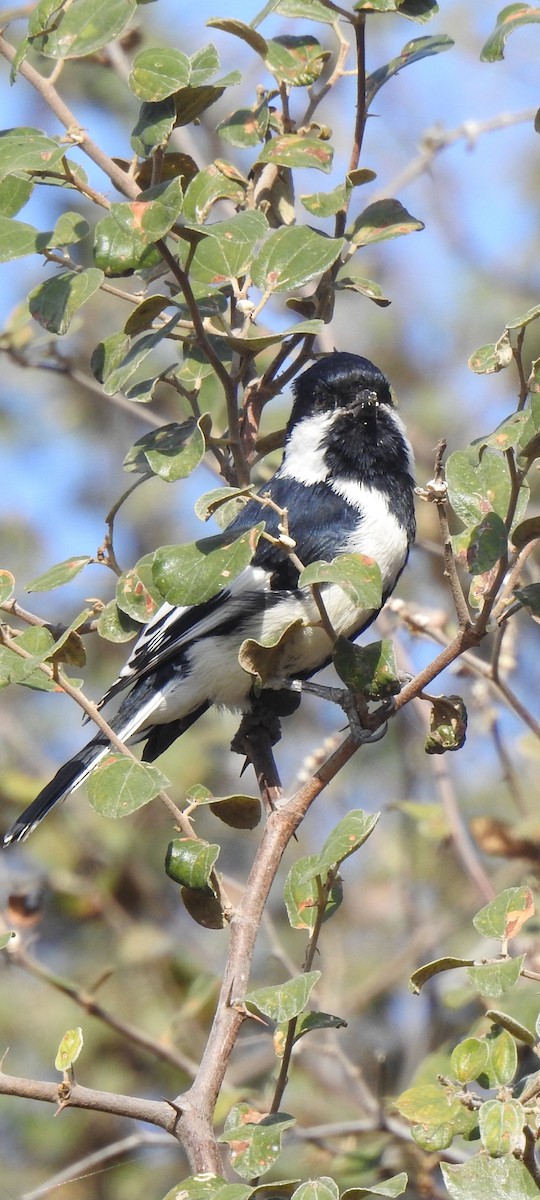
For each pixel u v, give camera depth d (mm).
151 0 6770
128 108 14219
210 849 6227
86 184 6844
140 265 6309
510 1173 4965
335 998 10820
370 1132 9023
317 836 13273
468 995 8688
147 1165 11266
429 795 12344
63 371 10969
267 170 8602
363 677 6223
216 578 5805
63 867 11719
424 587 12781
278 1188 5230
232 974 6191
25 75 8297
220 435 9172
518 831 9664
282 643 6168
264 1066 10898
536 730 9109
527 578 9289
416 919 11594
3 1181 11172
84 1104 5562
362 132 8078
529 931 9242
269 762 8422
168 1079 11219
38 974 9219
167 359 13695
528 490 6309
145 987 11570
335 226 8078
